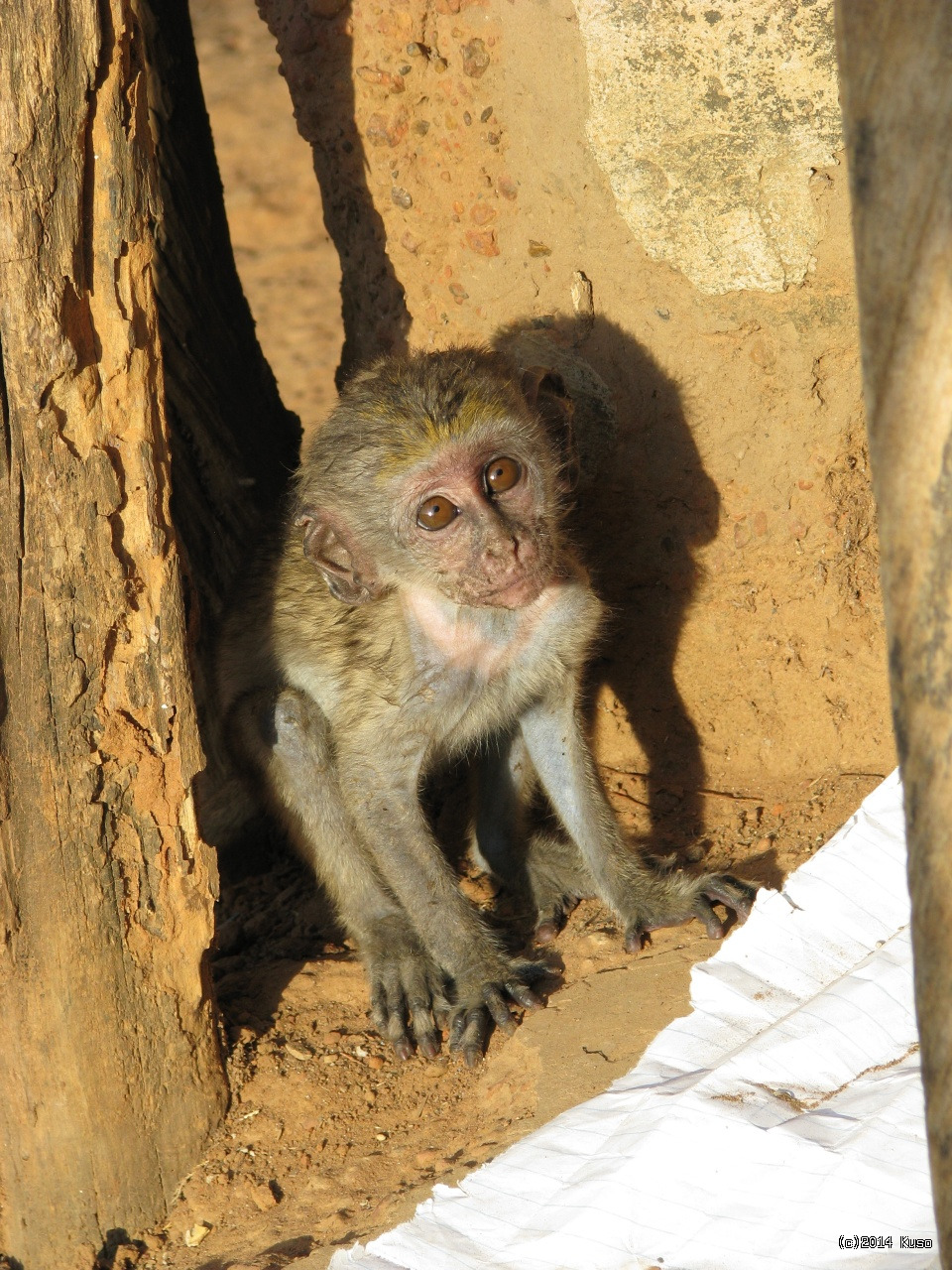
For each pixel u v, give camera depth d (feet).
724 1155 13.89
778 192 19.30
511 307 22.33
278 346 51.72
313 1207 16.75
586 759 21.44
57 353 15.61
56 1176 17.38
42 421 15.90
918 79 7.24
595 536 22.94
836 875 17.84
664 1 18.76
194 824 17.69
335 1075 18.89
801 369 20.36
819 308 19.90
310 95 23.53
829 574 21.63
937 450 7.48
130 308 16.17
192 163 29.14
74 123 15.20
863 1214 12.72
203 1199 17.53
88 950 17.15
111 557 16.51
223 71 75.72
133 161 15.84
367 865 21.81
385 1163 17.16
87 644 16.60
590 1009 18.39
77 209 15.51
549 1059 17.57
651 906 20.08
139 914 17.48
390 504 19.81
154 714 17.11
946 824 7.74
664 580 22.71
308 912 24.52
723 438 21.26
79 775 16.81
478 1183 15.01
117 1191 17.51
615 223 20.49
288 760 22.29
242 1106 18.61
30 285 15.34
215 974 22.11
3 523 16.15
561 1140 15.23
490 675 21.06
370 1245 14.60
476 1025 18.65
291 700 22.40
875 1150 13.12
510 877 22.79
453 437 19.36
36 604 16.39
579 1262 13.66
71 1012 17.13
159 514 16.79
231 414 29.19
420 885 20.27
